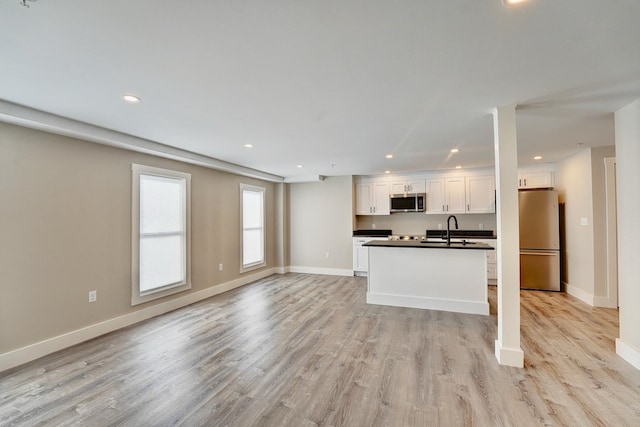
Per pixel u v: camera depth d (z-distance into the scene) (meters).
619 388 2.17
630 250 2.54
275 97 2.29
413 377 2.35
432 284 4.17
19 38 1.50
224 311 4.07
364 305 4.34
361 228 7.04
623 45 1.60
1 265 2.54
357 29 1.45
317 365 2.56
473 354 2.74
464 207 5.90
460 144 3.79
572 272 4.70
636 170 2.44
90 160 3.21
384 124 2.97
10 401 2.08
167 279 4.12
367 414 1.92
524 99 2.36
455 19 1.38
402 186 6.36
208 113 2.63
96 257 3.25
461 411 1.94
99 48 1.61
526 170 5.41
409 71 1.90
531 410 1.94
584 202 4.29
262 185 6.42
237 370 2.49
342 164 5.21
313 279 6.19
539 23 1.41
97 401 2.07
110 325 3.37
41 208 2.80
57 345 2.88
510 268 2.49
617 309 3.99
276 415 1.92
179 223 4.34
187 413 1.94
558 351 2.78
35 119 2.53
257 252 6.30
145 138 3.45
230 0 1.24
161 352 2.83
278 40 1.54
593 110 2.64
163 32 1.47
